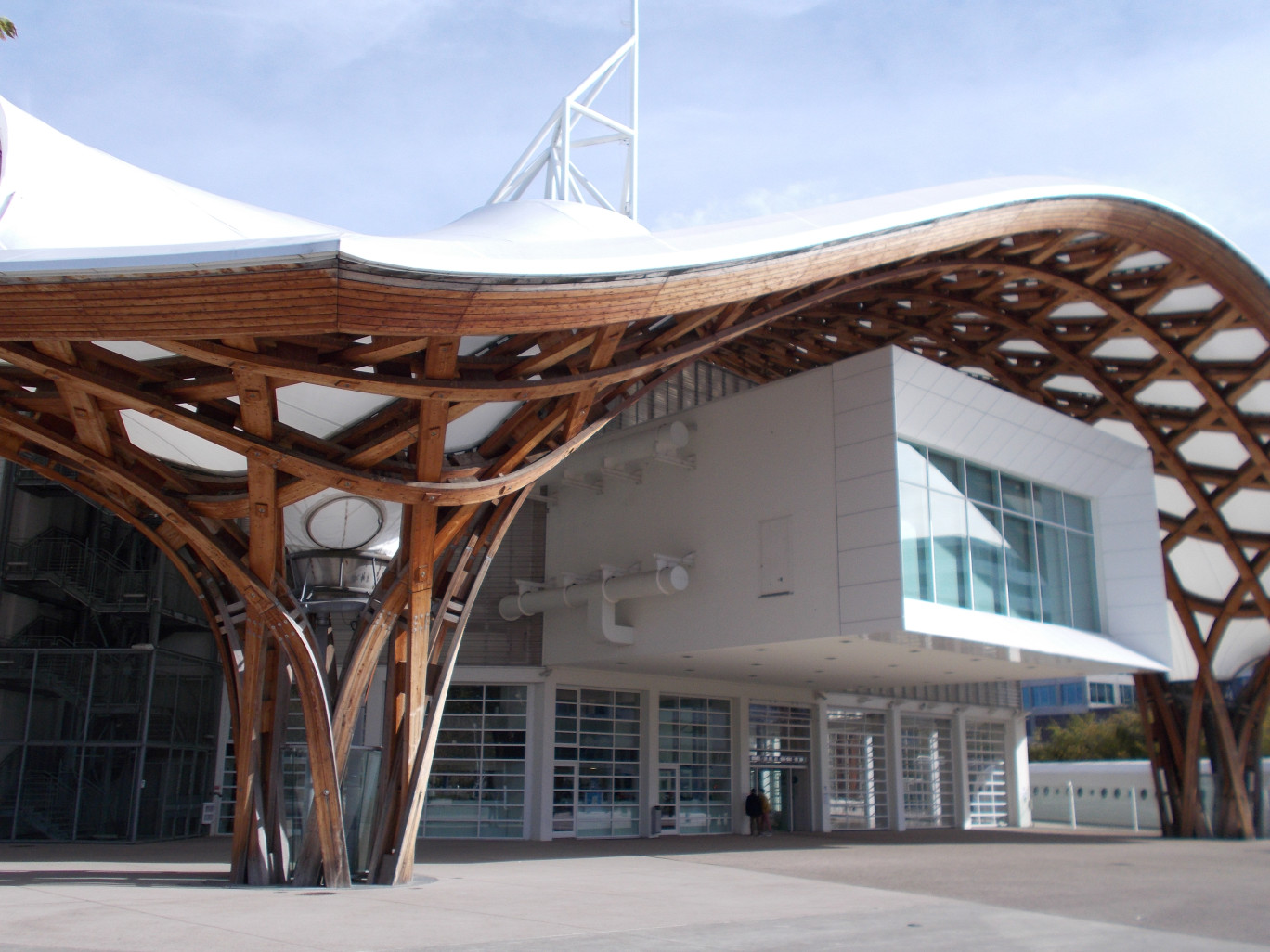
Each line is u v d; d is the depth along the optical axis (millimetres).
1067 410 37719
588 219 20516
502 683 30109
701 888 16172
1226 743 37344
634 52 25047
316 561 17984
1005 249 27312
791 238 16625
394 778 15984
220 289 11188
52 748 29172
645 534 27781
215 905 12867
